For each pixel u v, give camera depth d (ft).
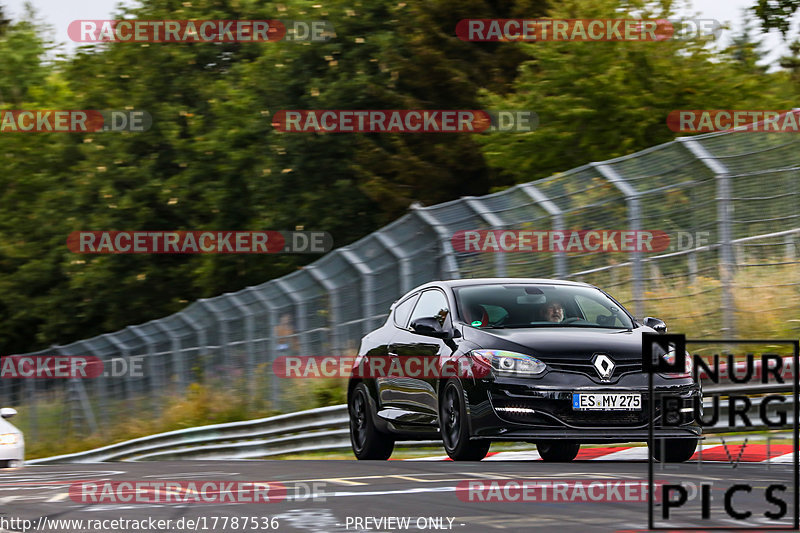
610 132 333.01
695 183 184.03
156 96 456.45
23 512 81.97
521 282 135.03
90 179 456.04
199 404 281.33
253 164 425.28
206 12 453.58
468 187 405.39
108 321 472.44
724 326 178.81
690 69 332.80
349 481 96.73
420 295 139.85
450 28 420.36
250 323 267.80
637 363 115.44
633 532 61.87
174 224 458.91
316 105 414.82
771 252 181.88
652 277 190.70
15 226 520.01
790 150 185.26
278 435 224.74
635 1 342.44
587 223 189.16
